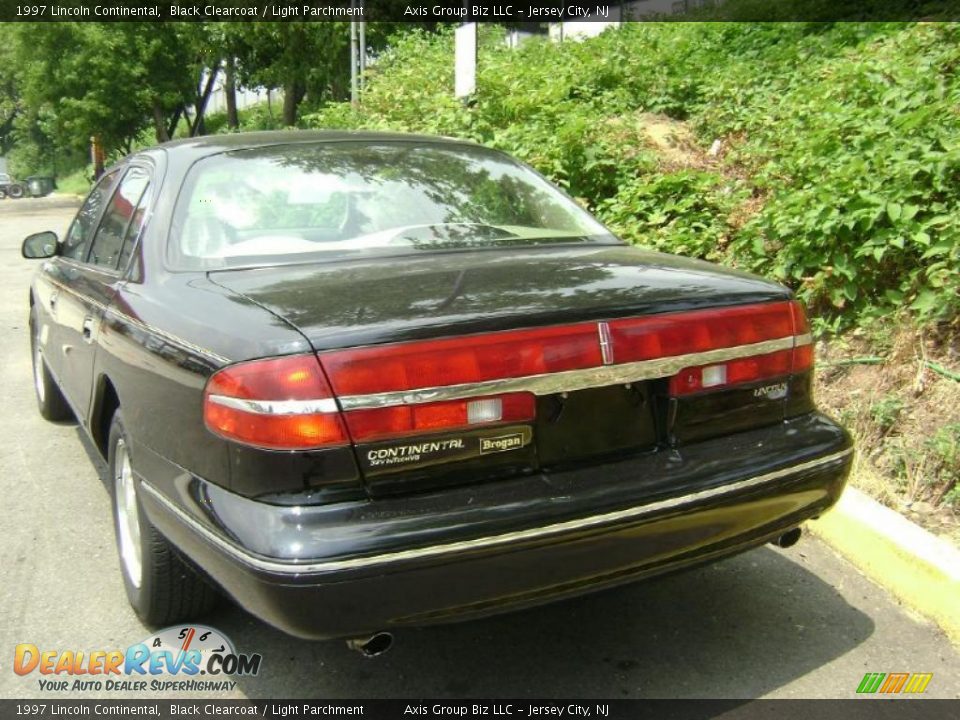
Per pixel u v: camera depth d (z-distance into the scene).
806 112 7.07
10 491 4.51
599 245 3.40
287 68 20.78
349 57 20.05
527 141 7.58
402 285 2.63
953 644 3.04
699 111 9.38
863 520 3.53
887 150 5.25
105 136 27.95
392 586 2.18
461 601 2.26
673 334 2.57
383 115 10.55
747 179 7.10
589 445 2.49
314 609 2.15
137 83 26.88
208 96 29.52
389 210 3.29
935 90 6.09
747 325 2.71
